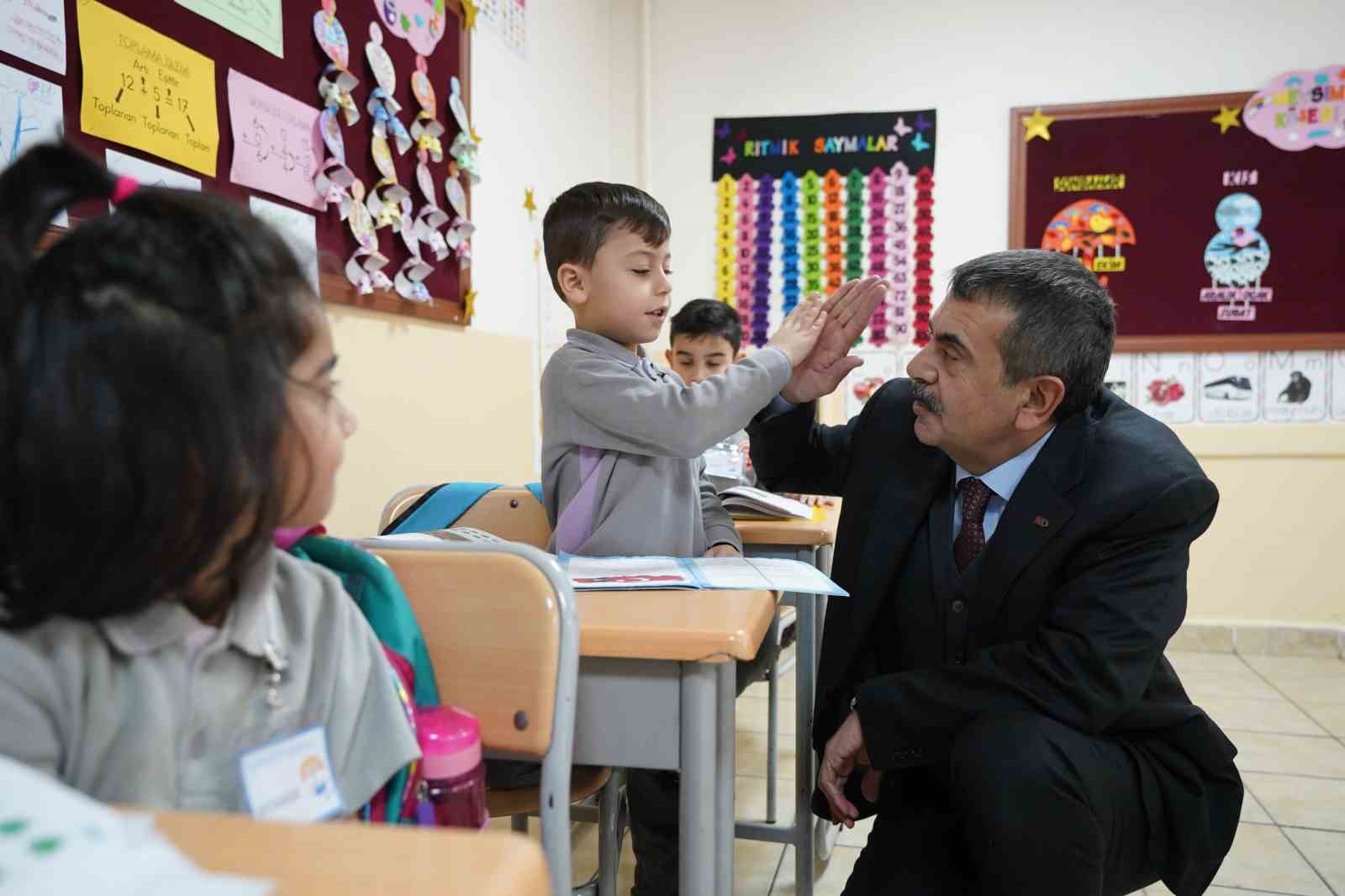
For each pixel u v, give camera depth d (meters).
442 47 1.96
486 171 2.26
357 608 0.65
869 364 3.40
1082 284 1.03
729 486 2.01
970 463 1.13
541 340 2.62
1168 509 0.98
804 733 1.54
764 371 1.21
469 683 0.76
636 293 1.30
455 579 0.77
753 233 3.46
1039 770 0.91
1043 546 1.03
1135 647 0.96
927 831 1.07
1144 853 1.01
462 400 2.05
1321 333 3.11
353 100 1.63
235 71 1.35
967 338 1.03
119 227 0.41
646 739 0.83
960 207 3.33
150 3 1.20
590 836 1.89
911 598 1.15
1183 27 3.16
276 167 1.43
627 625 0.81
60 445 0.38
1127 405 1.13
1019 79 3.28
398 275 1.77
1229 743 1.05
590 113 3.18
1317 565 3.17
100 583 0.41
